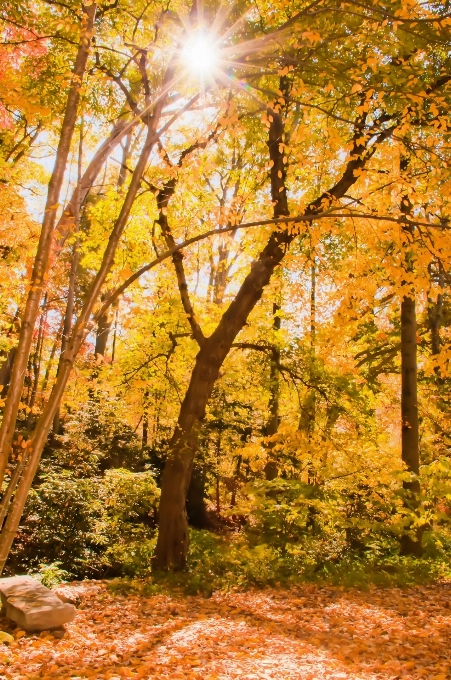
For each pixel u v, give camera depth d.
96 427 13.88
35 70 6.86
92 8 3.57
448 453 15.16
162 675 4.34
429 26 5.80
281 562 8.95
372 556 9.67
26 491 2.89
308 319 12.28
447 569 9.55
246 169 11.80
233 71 5.44
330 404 11.02
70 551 9.83
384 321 16.59
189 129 8.93
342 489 10.20
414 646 5.27
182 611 6.76
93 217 11.14
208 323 11.91
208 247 11.21
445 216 7.56
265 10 7.13
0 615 5.87
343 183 9.16
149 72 6.13
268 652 5.10
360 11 5.84
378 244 6.66
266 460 11.89
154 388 12.48
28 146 13.38
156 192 9.65
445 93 7.56
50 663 4.62
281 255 9.81
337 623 6.09
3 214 6.50
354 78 5.52
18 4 5.76
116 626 6.01
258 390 13.29
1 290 6.31
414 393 11.19
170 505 9.24
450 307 17.41
